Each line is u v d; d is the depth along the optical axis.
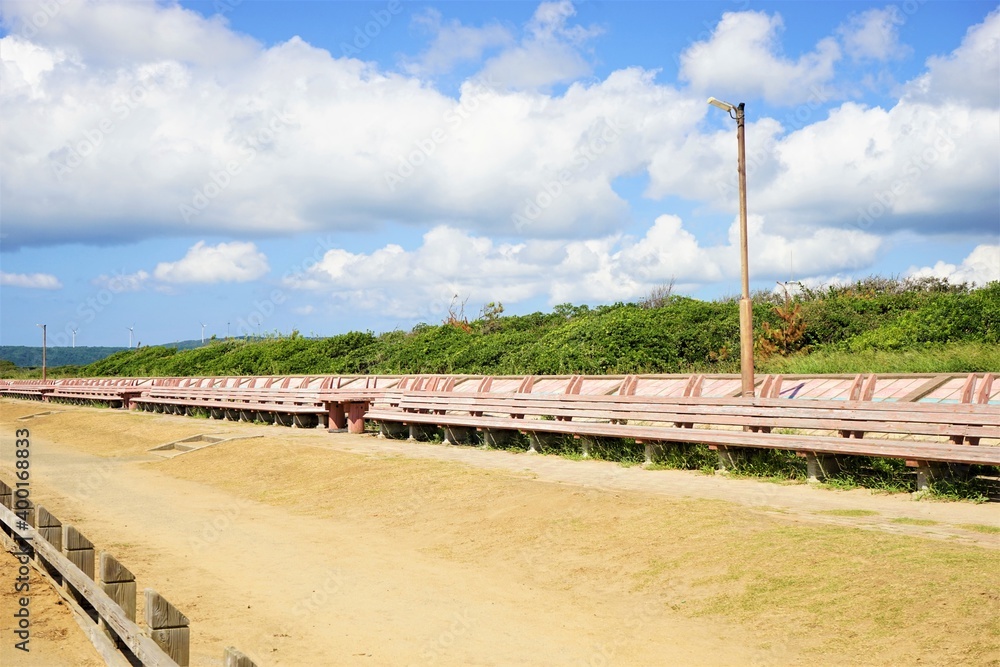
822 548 7.93
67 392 49.22
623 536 9.44
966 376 13.21
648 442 14.16
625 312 26.89
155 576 9.44
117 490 16.20
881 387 13.89
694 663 6.30
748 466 12.62
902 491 10.72
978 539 8.02
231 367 47.50
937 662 5.66
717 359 22.84
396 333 43.69
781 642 6.43
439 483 13.41
